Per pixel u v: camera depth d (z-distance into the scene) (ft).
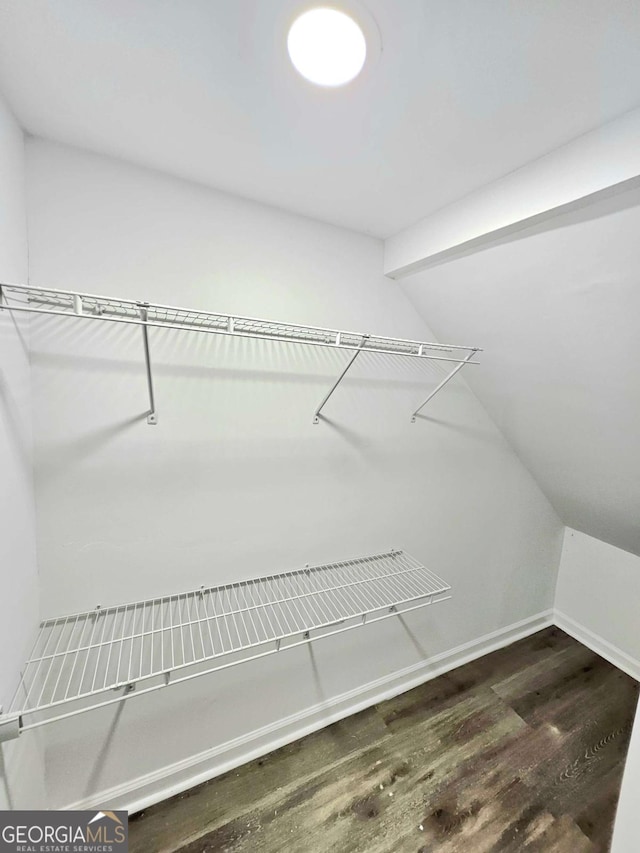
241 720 4.89
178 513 4.08
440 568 6.47
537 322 4.32
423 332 5.53
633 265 3.16
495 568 7.23
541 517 7.71
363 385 5.08
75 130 2.94
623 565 7.27
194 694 4.48
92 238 3.31
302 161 3.25
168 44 2.11
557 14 1.85
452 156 3.09
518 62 2.14
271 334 4.27
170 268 3.67
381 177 3.46
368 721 5.73
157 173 3.50
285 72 2.28
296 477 4.76
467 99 2.45
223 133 2.92
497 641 7.63
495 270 4.08
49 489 3.42
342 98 2.47
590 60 2.10
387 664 6.10
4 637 2.66
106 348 3.50
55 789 3.87
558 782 4.96
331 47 2.10
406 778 4.91
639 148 2.47
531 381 5.18
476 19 1.89
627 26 1.87
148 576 4.04
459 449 6.25
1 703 2.56
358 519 5.38
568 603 8.23
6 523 2.71
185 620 4.28
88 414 3.50
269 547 4.72
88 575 3.73
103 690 2.86
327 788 4.75
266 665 4.91
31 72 2.32
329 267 4.57
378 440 5.34
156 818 4.33
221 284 3.93
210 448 4.14
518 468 7.08
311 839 4.22
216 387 4.07
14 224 2.79
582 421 5.16
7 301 2.67
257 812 4.45
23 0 1.86
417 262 4.47
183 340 3.83
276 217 4.14
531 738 5.58
